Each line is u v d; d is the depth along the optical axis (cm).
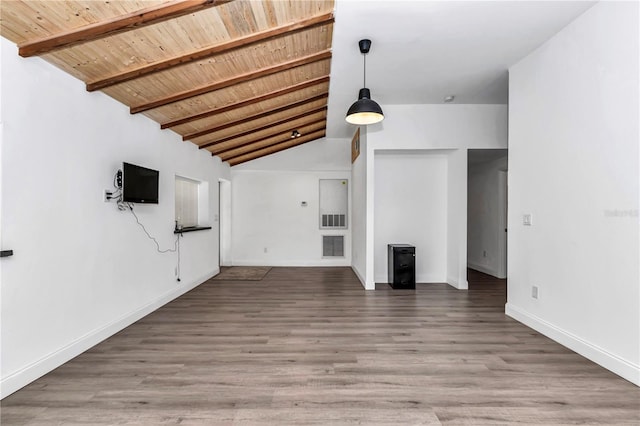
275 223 748
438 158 556
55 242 252
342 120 576
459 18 262
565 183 283
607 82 241
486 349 279
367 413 189
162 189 426
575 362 254
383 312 390
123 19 219
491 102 477
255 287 529
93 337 290
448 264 552
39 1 192
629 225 226
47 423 181
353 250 698
